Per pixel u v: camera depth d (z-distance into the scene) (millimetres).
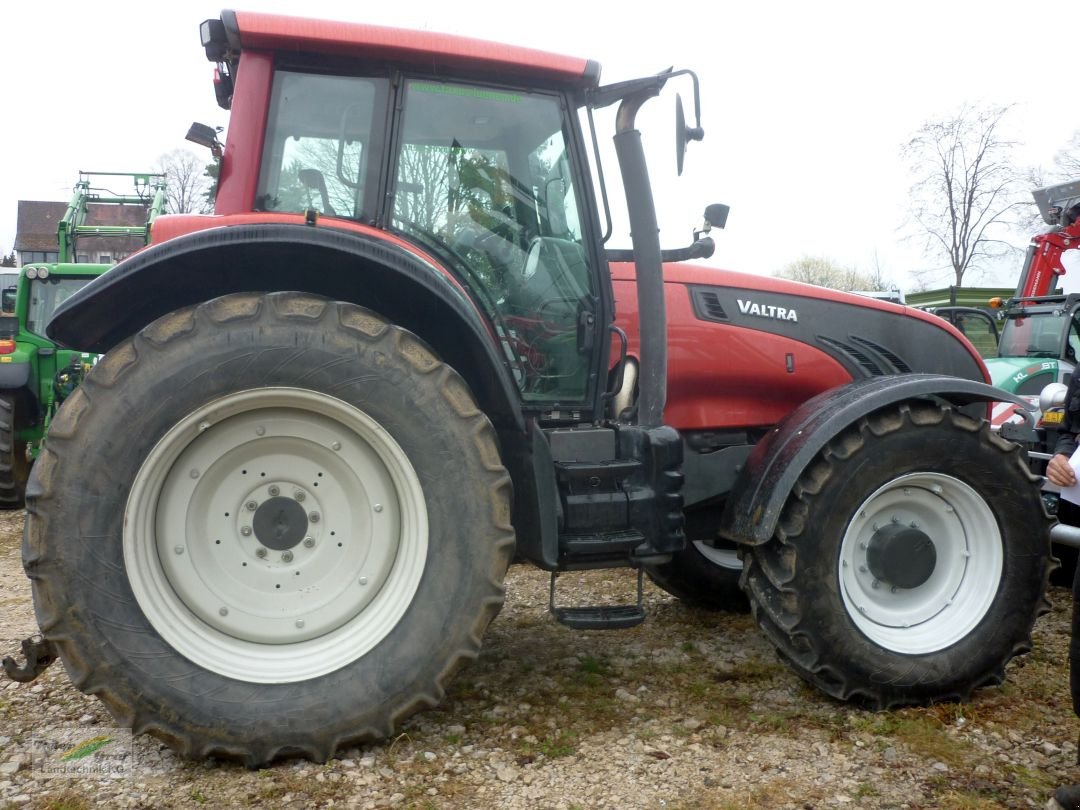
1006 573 3020
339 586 2547
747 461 3072
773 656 3449
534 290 3059
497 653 3463
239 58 2805
